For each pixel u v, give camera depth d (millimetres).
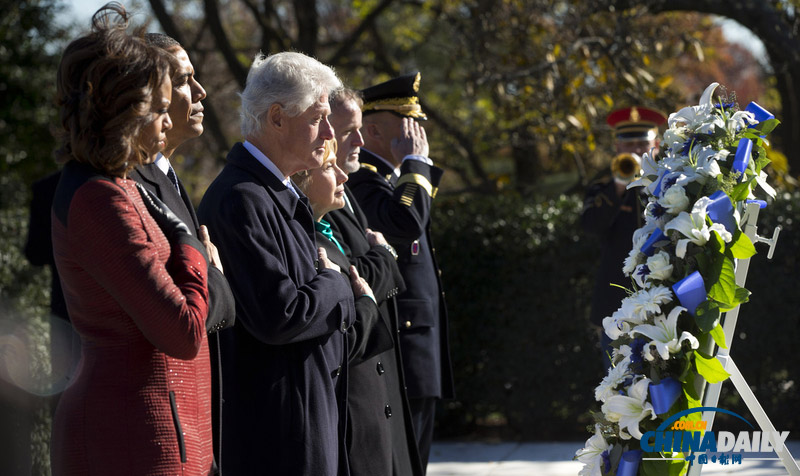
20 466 3293
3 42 13578
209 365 2799
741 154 3383
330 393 3328
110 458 2461
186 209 3004
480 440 7738
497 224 7676
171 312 2443
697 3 9805
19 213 8094
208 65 16469
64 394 2559
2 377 3262
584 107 10227
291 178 3703
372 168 4691
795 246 7156
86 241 2439
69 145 2543
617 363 3506
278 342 3125
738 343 7285
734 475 5883
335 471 3277
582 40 9945
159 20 12406
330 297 3248
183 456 2533
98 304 2506
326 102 3463
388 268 3967
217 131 12922
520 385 7715
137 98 2490
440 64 15461
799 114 10445
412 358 4582
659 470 3344
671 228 3305
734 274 3268
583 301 7578
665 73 13922
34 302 6535
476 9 10727
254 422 3207
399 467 3928
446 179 14648
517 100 10672
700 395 3342
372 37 15992
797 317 7148
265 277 3117
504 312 7699
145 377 2512
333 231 3943
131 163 2584
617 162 6219
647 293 3312
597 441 3496
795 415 7238
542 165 12852
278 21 14594
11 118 13703
